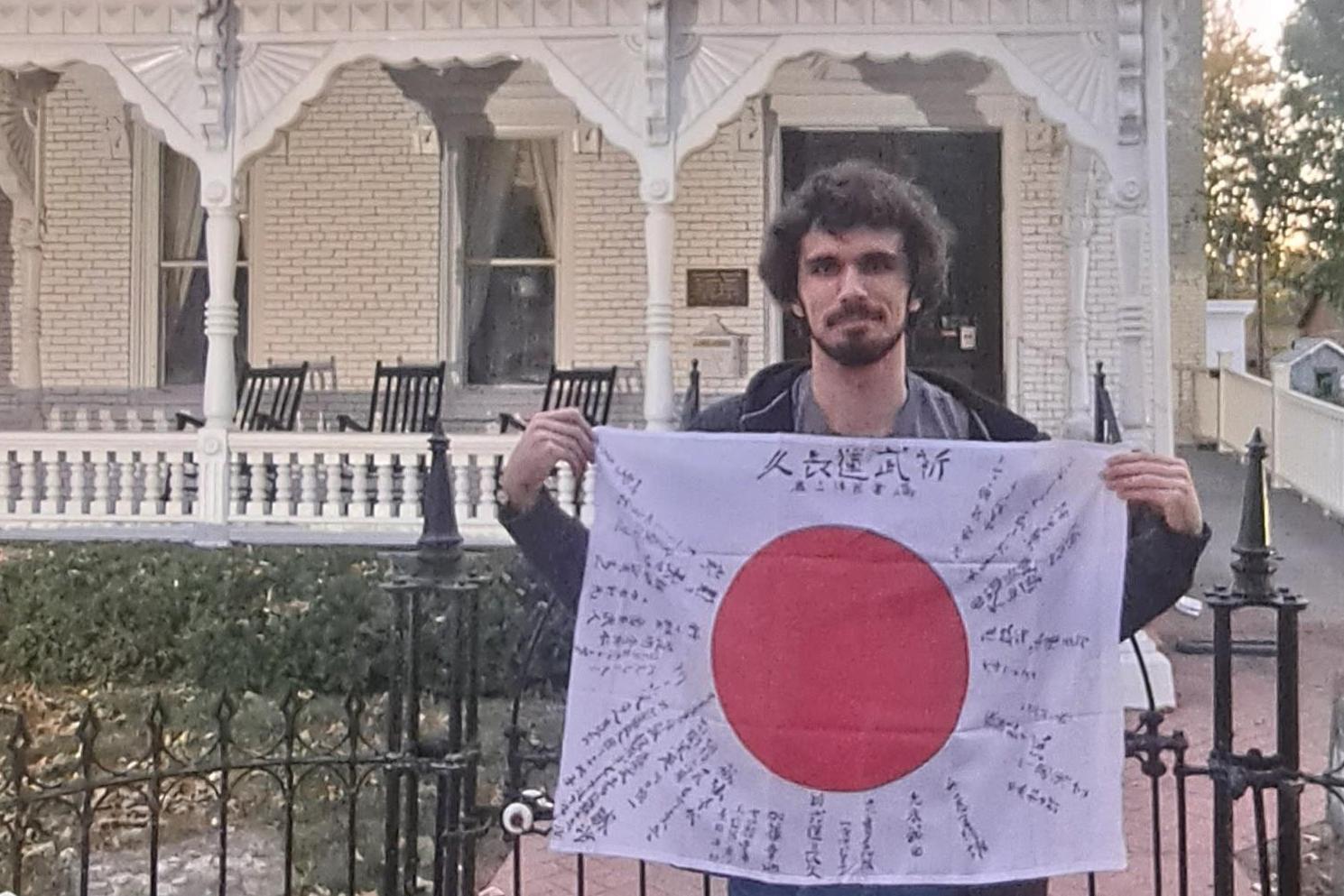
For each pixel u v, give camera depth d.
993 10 7.46
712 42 7.70
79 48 8.09
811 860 2.64
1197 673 7.57
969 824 2.64
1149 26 7.25
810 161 10.93
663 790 2.68
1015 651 2.69
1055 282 10.73
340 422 9.46
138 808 5.65
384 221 11.03
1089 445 2.71
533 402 11.00
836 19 7.59
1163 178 7.30
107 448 8.51
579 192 10.95
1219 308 18.95
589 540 2.76
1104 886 4.66
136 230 11.26
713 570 2.72
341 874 4.94
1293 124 20.38
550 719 6.96
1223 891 2.97
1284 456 13.08
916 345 10.95
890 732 2.67
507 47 7.83
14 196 11.19
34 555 8.22
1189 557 2.64
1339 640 8.17
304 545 8.30
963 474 2.70
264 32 7.98
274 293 11.12
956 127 10.77
